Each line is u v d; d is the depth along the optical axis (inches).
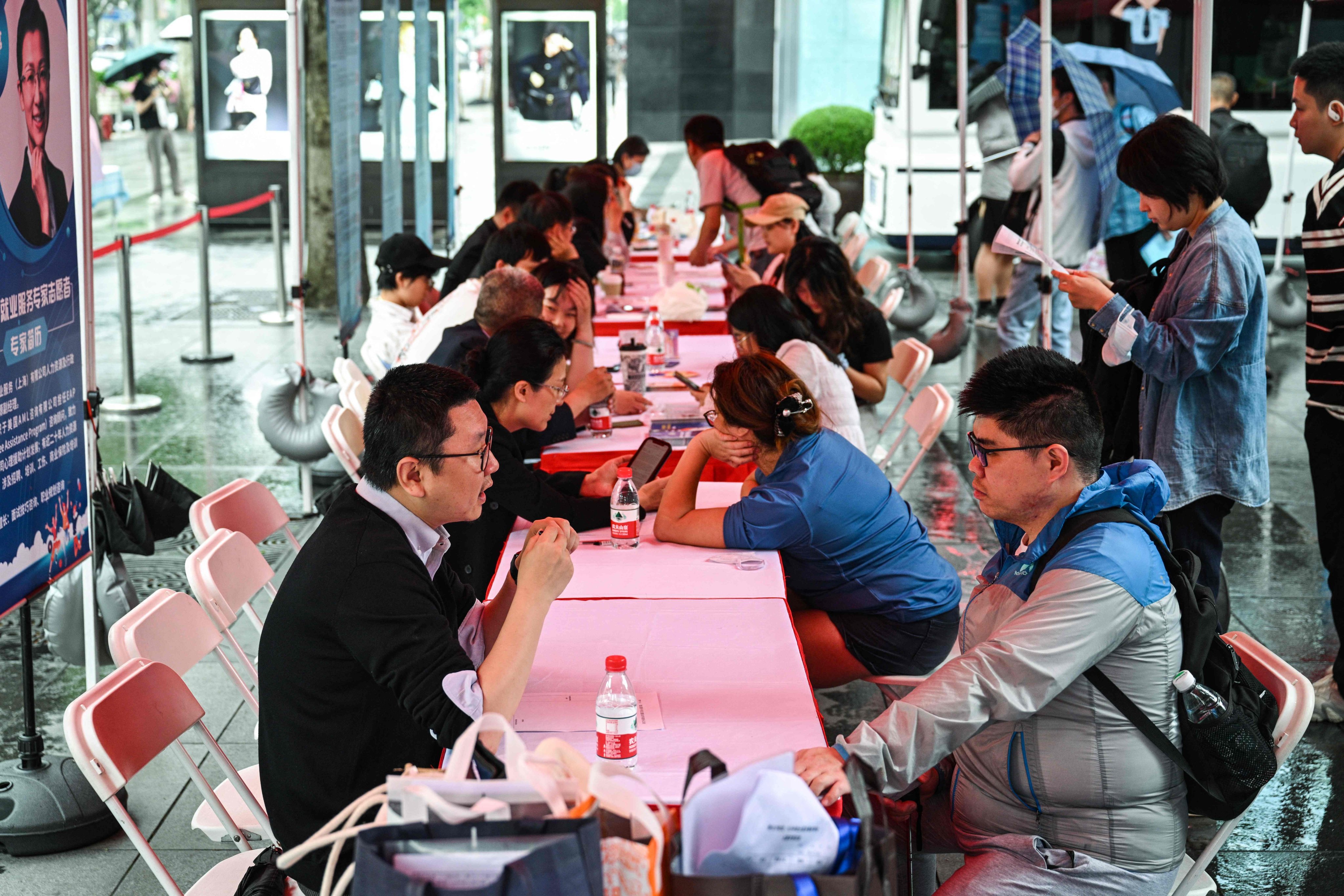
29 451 130.6
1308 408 163.9
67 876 135.7
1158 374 144.9
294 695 95.2
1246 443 147.7
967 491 266.1
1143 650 90.0
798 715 100.7
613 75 1165.1
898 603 145.4
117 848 141.5
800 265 210.4
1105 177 326.0
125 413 322.0
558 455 178.4
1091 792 91.4
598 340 269.6
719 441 145.4
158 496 154.6
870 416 233.8
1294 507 258.1
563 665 111.4
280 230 436.8
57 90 135.8
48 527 135.5
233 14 593.6
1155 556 92.0
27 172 128.7
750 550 142.9
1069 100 324.5
